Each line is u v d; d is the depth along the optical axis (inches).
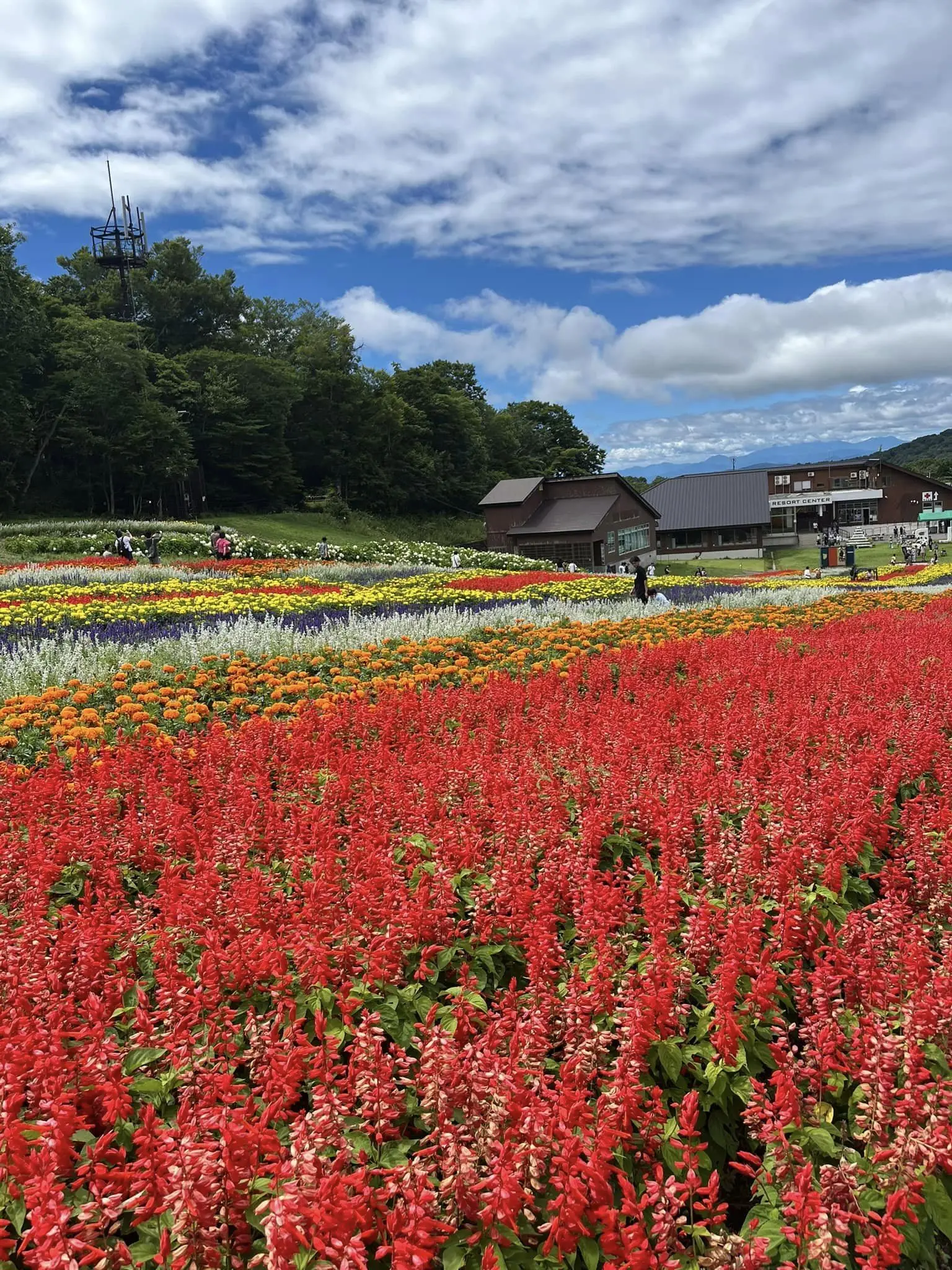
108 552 1487.5
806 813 212.7
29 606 733.3
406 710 341.1
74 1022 148.0
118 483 2623.0
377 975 150.1
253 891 171.6
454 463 3833.7
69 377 2396.7
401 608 803.4
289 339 3922.2
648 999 137.6
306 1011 149.6
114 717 353.4
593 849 200.1
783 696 359.3
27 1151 117.9
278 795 247.8
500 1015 152.5
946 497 3216.0
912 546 2298.2
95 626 642.2
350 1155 113.0
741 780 248.1
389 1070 123.8
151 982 162.9
